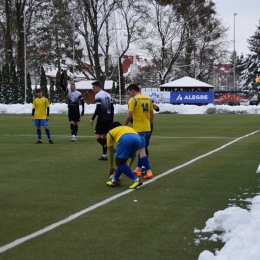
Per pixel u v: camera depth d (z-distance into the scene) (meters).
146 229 6.07
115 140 8.90
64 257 5.09
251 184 8.98
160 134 20.59
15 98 50.78
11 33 61.97
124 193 8.24
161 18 58.09
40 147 15.62
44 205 7.39
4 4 60.06
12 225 6.28
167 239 5.66
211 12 61.28
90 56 53.97
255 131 22.27
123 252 5.23
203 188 8.63
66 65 61.41
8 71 50.75
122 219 6.55
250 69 71.19
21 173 10.40
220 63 66.88
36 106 16.84
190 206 7.27
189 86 52.62
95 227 6.17
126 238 5.71
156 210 7.04
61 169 10.96
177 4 58.50
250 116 38.41
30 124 27.55
